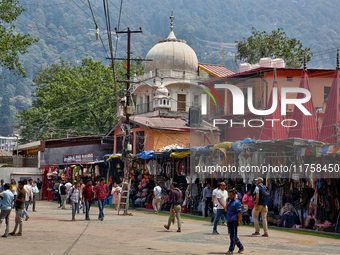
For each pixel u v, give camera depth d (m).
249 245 11.17
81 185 23.20
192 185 21.78
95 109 54.38
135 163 27.73
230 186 18.88
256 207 13.43
